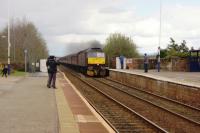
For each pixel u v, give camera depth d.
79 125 14.02
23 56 79.69
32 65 57.66
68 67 90.94
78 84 40.06
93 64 55.56
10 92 25.67
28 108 17.73
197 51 50.16
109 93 31.38
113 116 18.92
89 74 55.78
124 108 21.48
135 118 18.28
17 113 16.11
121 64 65.19
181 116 18.08
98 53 55.81
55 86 29.73
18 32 81.56
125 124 16.59
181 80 31.12
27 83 34.12
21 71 60.53
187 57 53.00
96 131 12.81
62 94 24.64
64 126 13.25
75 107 19.36
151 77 33.69
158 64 51.78
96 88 33.53
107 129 13.23
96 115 16.73
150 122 16.08
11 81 36.59
